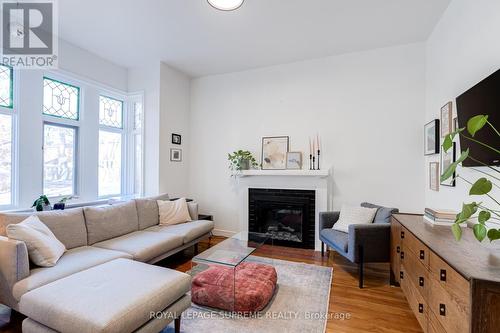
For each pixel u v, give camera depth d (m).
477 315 1.07
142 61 4.10
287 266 3.13
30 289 1.70
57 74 3.34
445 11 2.72
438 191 2.88
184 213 3.67
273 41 3.43
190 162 4.80
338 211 3.59
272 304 2.27
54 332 1.43
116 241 2.73
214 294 2.17
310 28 3.10
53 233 2.35
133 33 3.25
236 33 3.24
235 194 4.49
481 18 2.01
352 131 3.74
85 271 1.85
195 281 2.32
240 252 2.56
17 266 1.78
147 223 3.39
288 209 4.07
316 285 2.62
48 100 3.33
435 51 3.05
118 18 2.92
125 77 4.36
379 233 2.62
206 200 4.70
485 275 1.11
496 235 1.11
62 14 2.85
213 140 4.66
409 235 1.97
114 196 4.25
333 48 3.62
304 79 4.03
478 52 2.05
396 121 3.53
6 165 2.91
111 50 3.72
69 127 3.58
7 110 2.89
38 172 3.16
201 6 2.69
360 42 3.44
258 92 4.33
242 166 4.21
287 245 3.96
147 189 4.23
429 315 1.55
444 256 1.37
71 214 2.56
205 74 4.65
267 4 2.63
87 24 3.05
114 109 4.30
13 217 2.21
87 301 1.45
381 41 3.41
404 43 3.47
